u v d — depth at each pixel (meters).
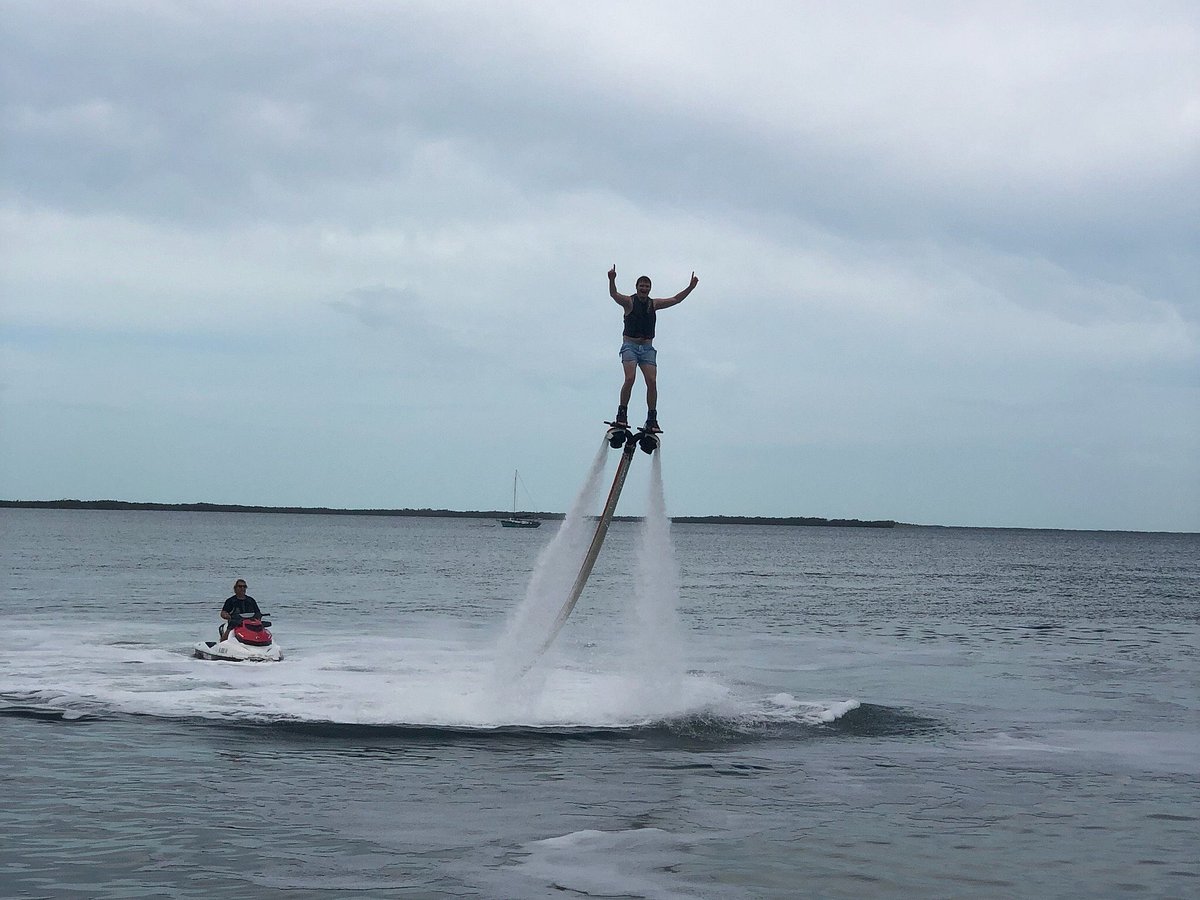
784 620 42.06
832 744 17.22
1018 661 29.30
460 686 21.25
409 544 150.25
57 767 14.11
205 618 34.25
